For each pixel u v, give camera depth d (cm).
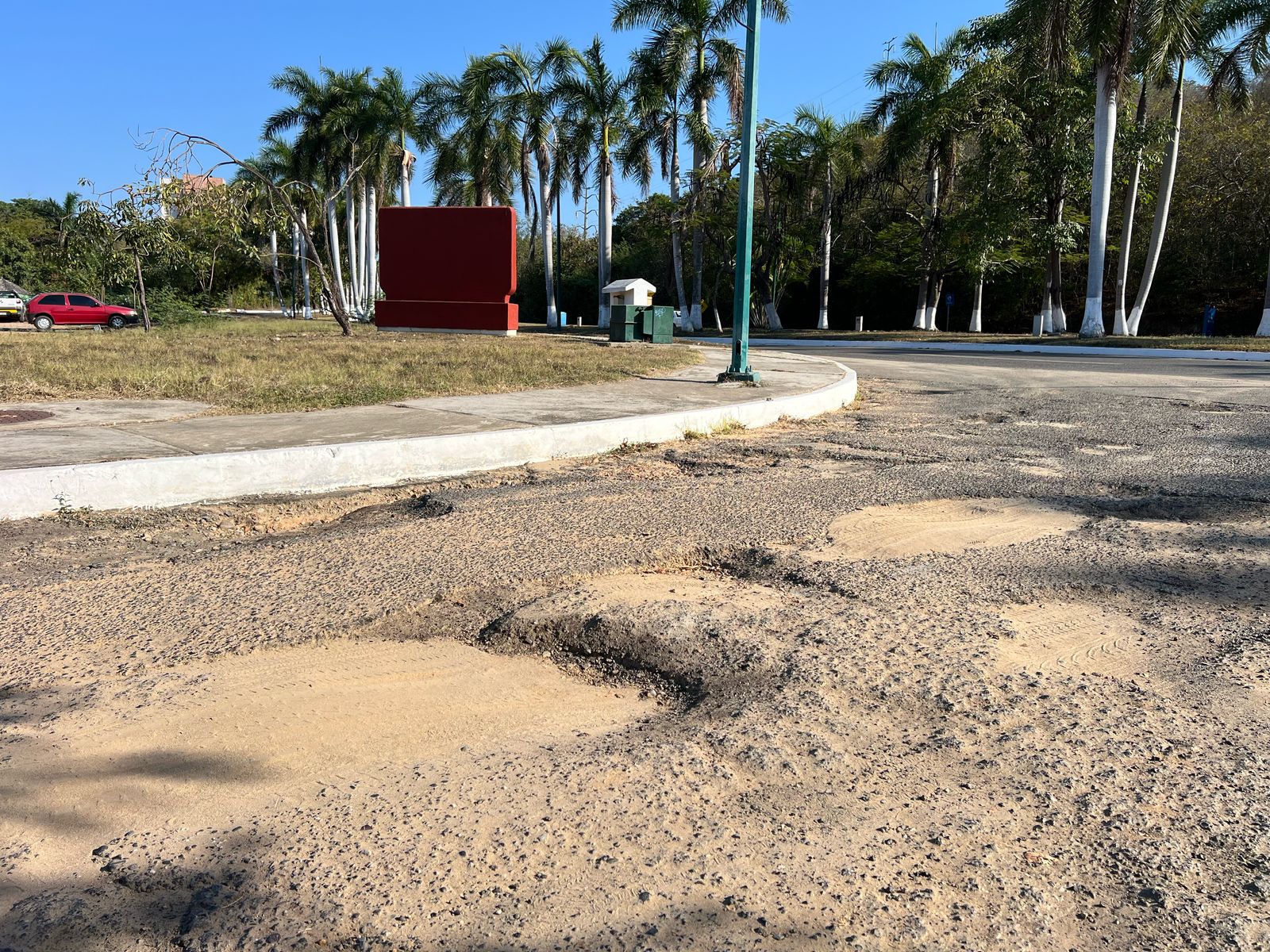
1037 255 3241
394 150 4256
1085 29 2430
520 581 439
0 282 5328
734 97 3597
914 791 258
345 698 319
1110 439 892
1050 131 2875
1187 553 490
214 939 199
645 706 316
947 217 3372
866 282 4359
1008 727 295
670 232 4084
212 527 552
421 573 449
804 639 366
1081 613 400
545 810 248
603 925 203
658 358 1639
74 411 876
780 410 1017
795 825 242
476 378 1191
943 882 219
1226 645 363
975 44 3047
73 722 299
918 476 702
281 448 645
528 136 4016
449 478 695
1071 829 240
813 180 3788
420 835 237
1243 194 3266
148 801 254
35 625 382
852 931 202
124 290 4072
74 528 533
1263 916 207
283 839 236
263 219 2681
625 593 422
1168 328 3750
